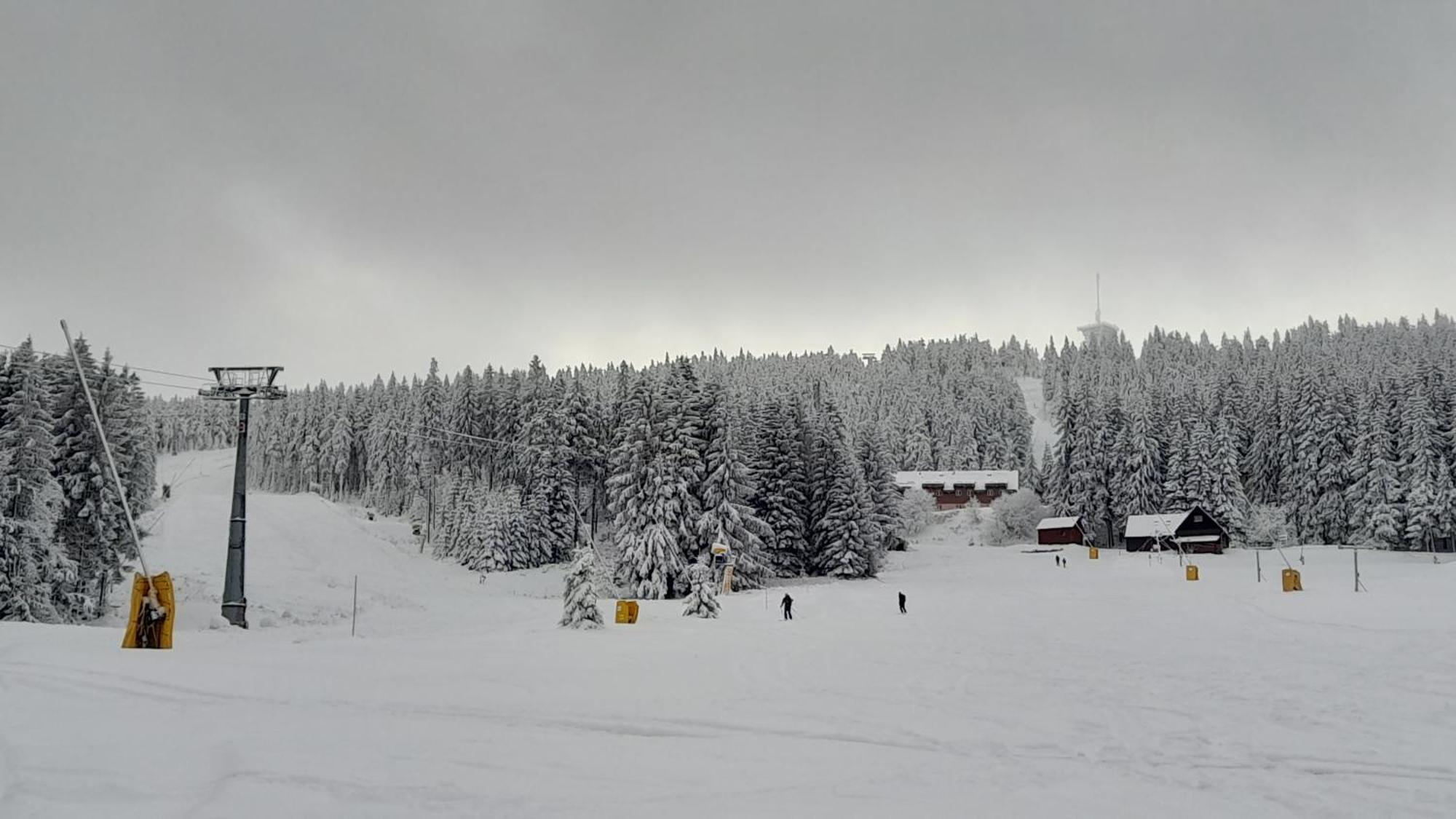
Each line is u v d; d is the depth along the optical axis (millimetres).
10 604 32031
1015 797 8375
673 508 59500
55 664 13180
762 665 19516
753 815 7625
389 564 68250
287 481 138250
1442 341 170375
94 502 39844
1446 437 85062
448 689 13953
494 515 71062
